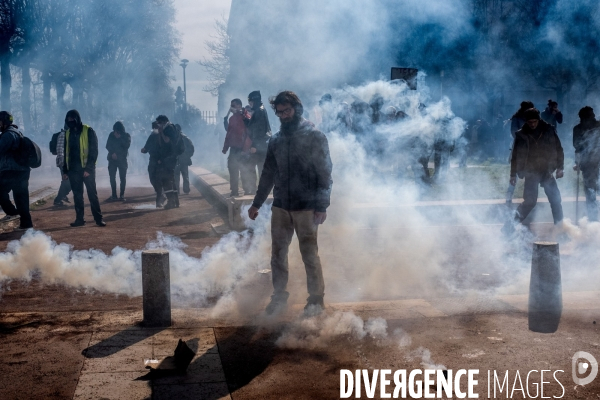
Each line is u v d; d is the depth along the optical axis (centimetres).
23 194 1080
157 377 434
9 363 457
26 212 1087
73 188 1126
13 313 574
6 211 1090
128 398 401
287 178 572
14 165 1065
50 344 495
